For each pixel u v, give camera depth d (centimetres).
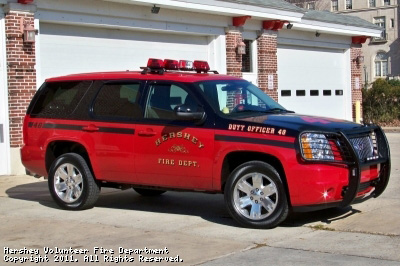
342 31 2402
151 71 868
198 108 795
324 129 733
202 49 1811
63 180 916
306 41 2308
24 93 1308
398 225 751
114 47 1548
